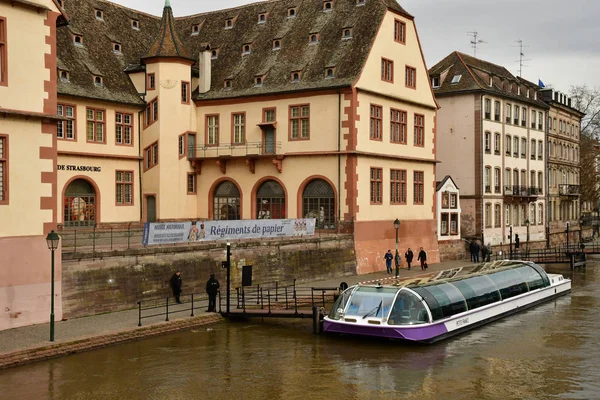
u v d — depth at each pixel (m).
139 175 40.16
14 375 17.67
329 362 19.47
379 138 38.59
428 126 43.56
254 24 44.22
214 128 40.84
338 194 36.72
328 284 32.94
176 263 27.30
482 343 22.17
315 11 42.00
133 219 39.69
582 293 33.81
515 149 56.66
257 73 40.38
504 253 48.22
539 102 61.06
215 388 16.94
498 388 17.17
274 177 38.81
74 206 36.75
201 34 46.28
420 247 42.22
